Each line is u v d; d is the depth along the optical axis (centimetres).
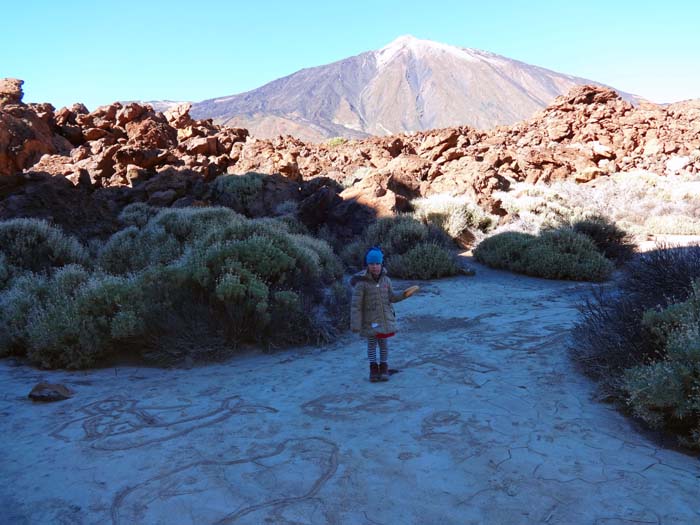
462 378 571
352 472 365
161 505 325
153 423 465
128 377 617
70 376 622
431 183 2102
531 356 644
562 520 301
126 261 1166
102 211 1580
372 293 577
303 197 1969
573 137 3198
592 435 417
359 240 1554
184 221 1350
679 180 2662
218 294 713
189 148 2453
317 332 760
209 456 395
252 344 746
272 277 853
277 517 310
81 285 789
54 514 316
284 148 2811
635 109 3322
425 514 311
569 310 895
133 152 2031
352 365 650
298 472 367
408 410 484
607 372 527
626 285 762
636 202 2258
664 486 336
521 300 1009
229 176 1988
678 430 416
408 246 1410
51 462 387
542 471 359
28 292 812
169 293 759
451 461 378
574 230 1462
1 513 318
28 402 524
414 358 662
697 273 634
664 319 488
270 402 520
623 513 306
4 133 2112
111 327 666
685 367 396
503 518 305
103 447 413
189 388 569
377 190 1789
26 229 1132
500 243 1445
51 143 2291
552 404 486
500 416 461
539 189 2175
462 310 938
